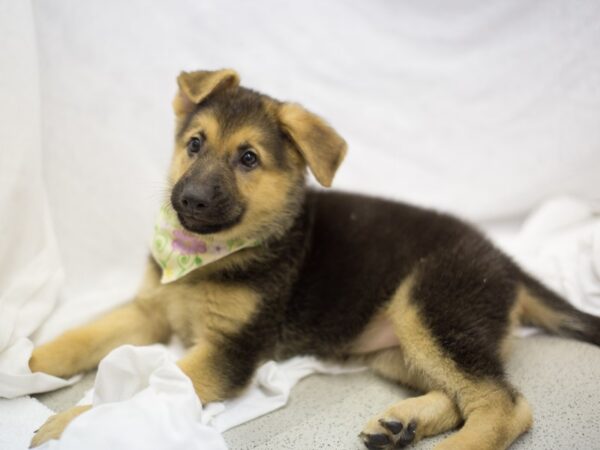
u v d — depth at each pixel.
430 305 0.55
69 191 0.69
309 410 0.54
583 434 0.50
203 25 0.75
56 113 0.67
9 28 0.57
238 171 0.56
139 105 0.73
